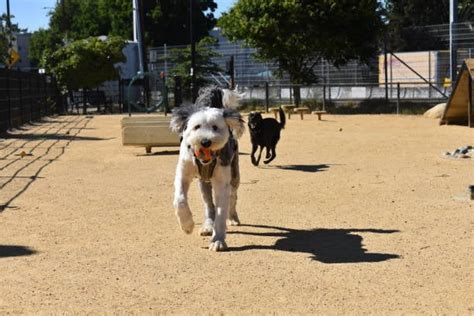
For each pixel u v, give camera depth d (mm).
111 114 42375
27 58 87188
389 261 7379
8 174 14062
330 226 9086
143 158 16844
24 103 30891
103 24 80500
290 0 36875
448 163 15117
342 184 12383
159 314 5852
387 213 9812
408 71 46094
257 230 8906
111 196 11398
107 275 6965
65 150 19078
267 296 6277
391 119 31203
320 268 7148
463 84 24438
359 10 36750
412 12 64500
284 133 23891
